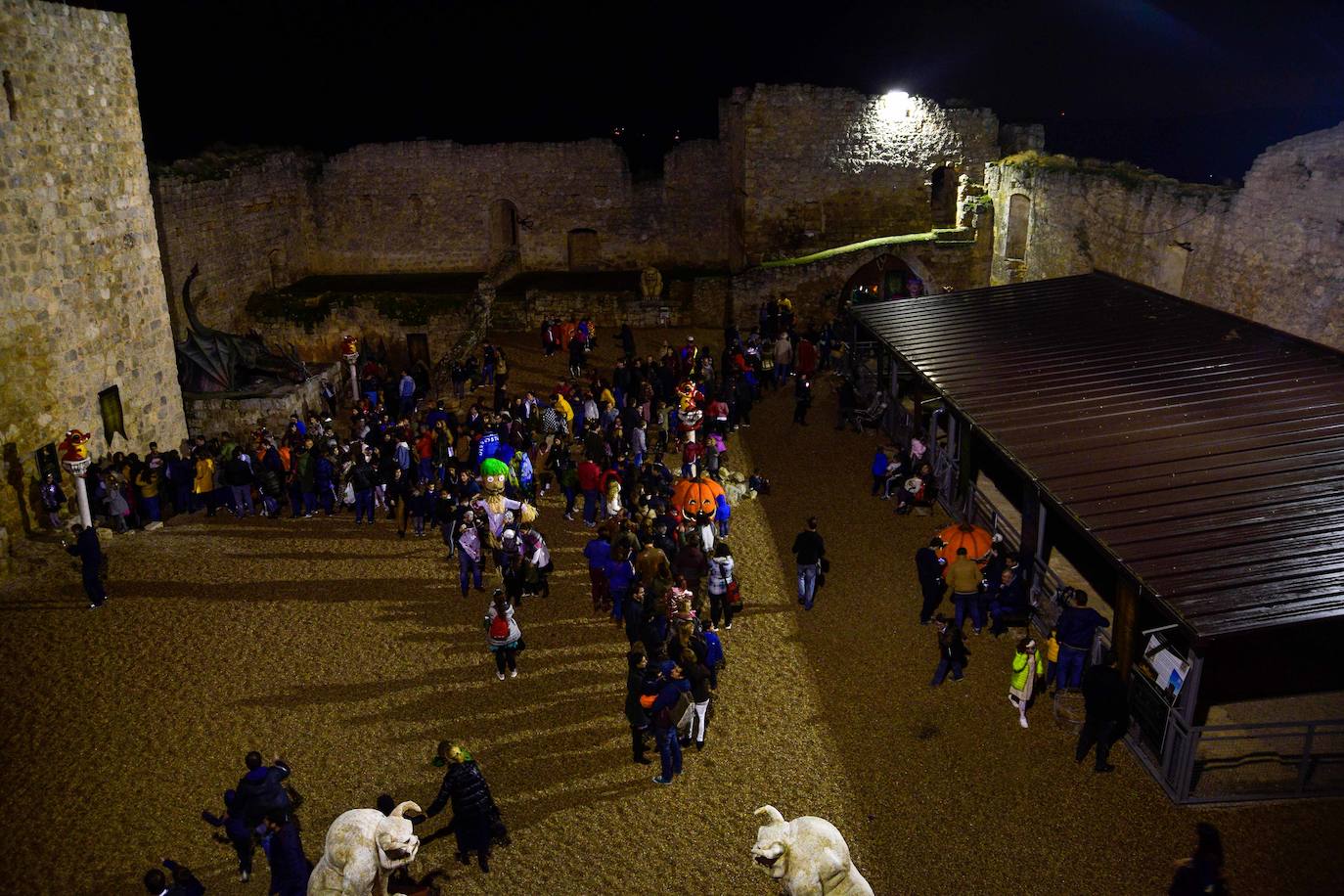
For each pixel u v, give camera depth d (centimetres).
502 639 1471
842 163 3456
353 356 2708
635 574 1622
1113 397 1731
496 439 2050
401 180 3919
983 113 3406
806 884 848
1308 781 1208
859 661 1536
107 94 2089
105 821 1256
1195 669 1166
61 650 1585
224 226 3512
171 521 2058
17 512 1902
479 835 1159
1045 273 2952
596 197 3922
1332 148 1905
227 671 1538
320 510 2119
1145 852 1146
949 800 1252
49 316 1955
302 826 1243
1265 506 1334
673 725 1278
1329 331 1927
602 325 3347
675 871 1174
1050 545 1794
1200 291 2303
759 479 2108
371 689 1498
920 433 2109
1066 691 1387
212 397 2483
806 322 3334
